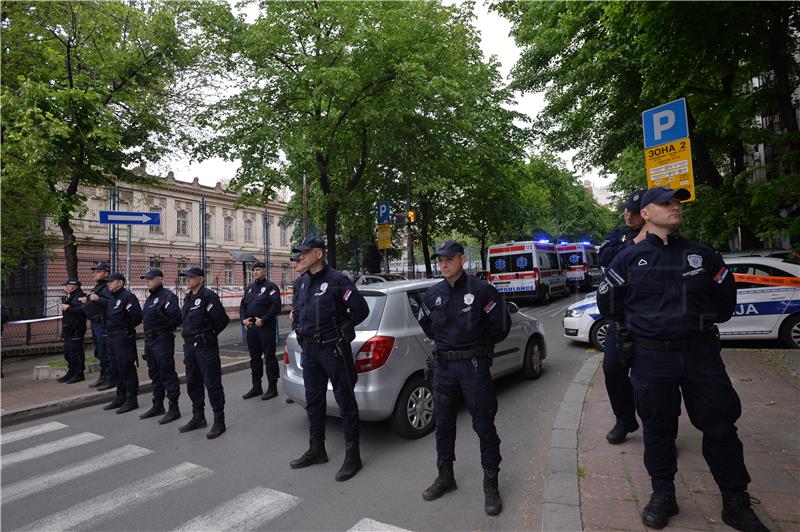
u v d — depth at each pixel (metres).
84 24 9.01
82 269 16.66
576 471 3.39
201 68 11.18
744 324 7.10
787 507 2.77
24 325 12.32
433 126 14.91
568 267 23.39
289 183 13.31
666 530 2.62
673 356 2.61
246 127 13.14
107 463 4.36
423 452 4.24
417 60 12.60
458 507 3.21
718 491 3.01
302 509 3.30
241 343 10.85
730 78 9.25
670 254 2.67
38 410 6.15
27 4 8.80
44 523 3.29
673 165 5.32
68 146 8.05
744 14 6.00
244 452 4.48
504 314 3.21
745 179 8.82
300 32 12.99
